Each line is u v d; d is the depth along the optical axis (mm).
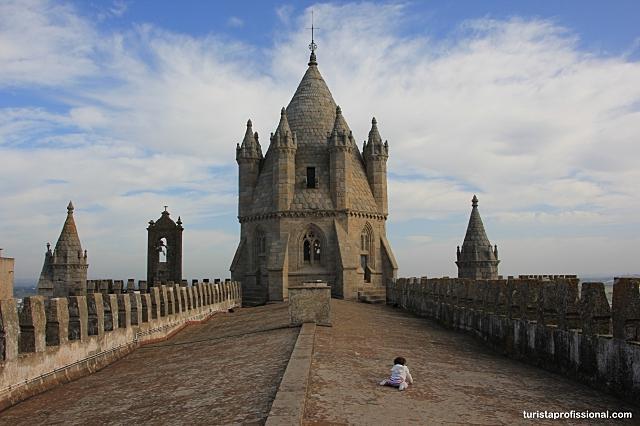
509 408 14266
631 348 15406
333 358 18281
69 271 66625
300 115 71438
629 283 15789
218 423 11773
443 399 14500
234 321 39438
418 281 48312
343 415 12227
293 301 25938
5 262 32438
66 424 14023
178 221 67688
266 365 17078
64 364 19812
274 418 10867
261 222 68125
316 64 75875
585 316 17812
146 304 29594
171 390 16000
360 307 47969
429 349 23531
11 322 16719
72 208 68750
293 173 67438
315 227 66188
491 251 70938
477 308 29172
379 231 70938
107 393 17062
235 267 69250
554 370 19672
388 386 15195
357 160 72250
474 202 72938
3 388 16172
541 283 21000
